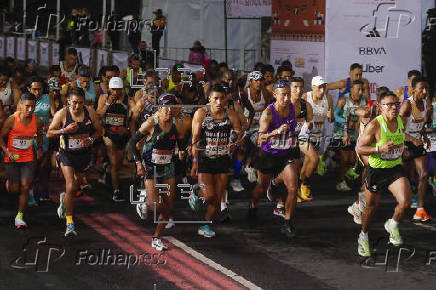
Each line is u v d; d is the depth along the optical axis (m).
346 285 16.81
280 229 22.66
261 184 22.20
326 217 24.56
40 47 54.62
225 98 20.28
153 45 47.72
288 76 29.45
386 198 28.22
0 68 27.45
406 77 34.59
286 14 36.59
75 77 30.72
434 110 24.47
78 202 26.50
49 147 25.52
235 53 49.88
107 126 25.92
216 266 18.25
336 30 33.97
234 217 24.41
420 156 23.86
